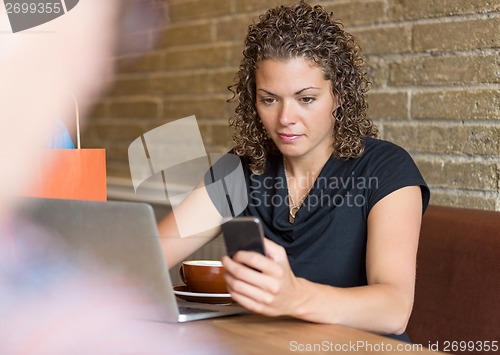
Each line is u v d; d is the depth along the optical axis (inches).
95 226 40.6
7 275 46.2
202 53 115.9
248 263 38.2
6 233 45.5
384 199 54.5
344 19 89.7
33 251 44.8
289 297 39.8
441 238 66.1
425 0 79.4
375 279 50.3
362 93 59.3
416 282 67.2
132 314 42.4
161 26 124.2
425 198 56.9
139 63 129.9
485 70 73.5
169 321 41.4
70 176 54.4
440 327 64.1
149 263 39.7
